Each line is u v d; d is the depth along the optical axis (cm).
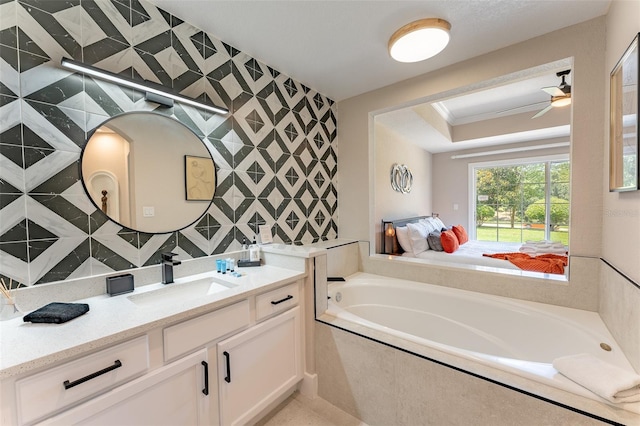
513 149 454
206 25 171
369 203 274
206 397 123
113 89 138
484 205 505
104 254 136
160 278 155
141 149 148
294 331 168
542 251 339
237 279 158
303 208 253
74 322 102
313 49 197
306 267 174
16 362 77
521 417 107
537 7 154
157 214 155
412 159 453
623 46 129
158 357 107
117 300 126
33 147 115
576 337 149
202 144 175
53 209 121
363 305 239
